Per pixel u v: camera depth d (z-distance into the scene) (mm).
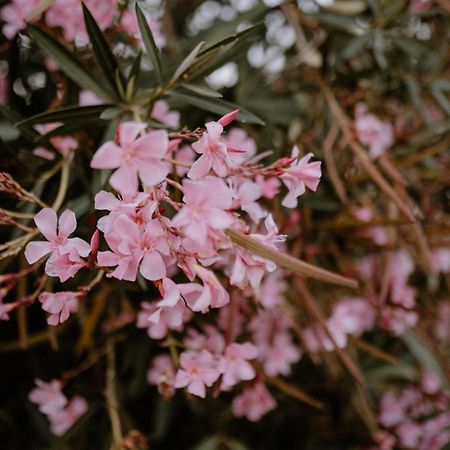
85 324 684
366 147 790
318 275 519
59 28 686
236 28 813
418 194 870
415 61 815
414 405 883
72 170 658
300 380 883
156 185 494
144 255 483
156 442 822
